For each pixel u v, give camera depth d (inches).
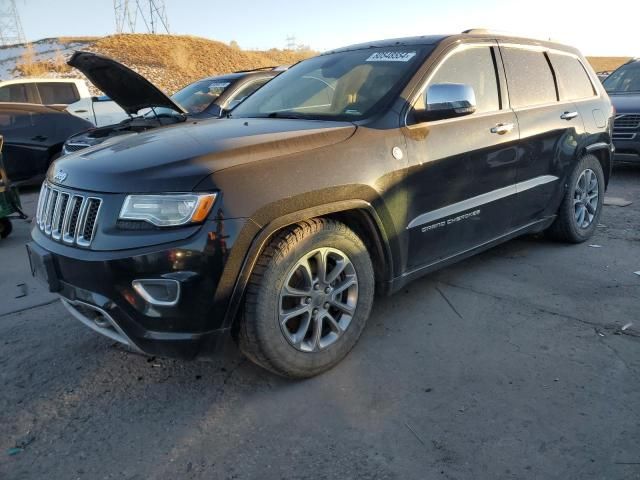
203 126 134.4
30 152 352.8
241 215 99.5
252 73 315.6
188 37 1678.2
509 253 194.5
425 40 151.8
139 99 209.0
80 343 138.7
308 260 115.0
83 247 103.3
